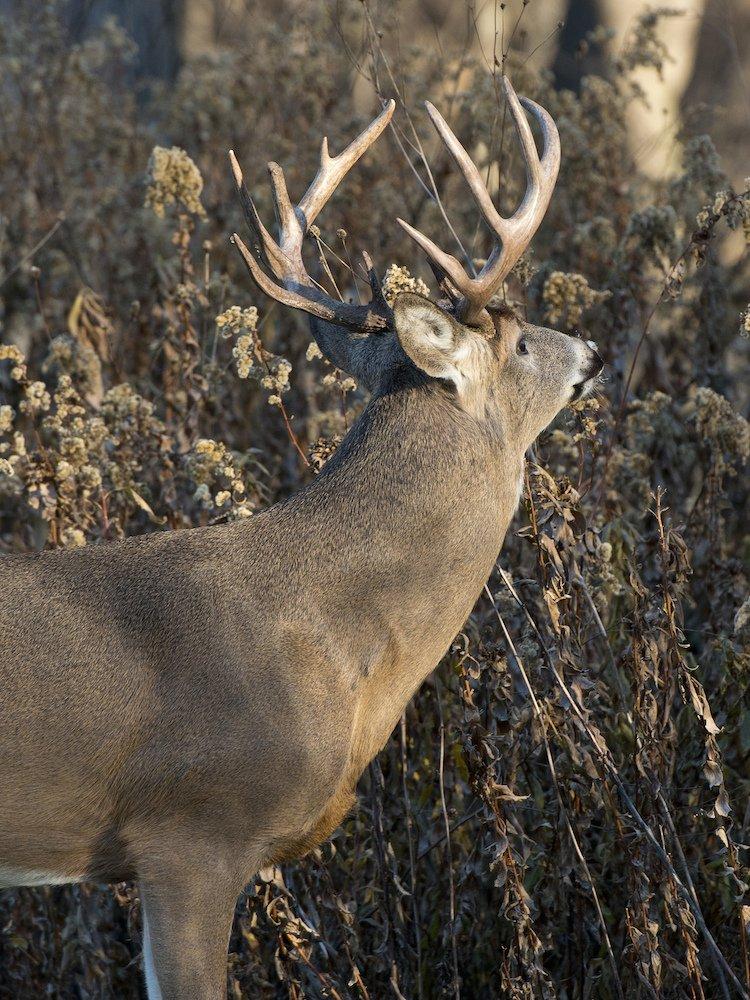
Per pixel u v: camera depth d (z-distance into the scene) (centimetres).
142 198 2600
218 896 1231
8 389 2223
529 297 1972
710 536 1655
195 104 2795
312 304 1335
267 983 1407
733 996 1382
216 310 2114
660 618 1322
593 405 1490
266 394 2078
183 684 1211
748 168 3725
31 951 1516
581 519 1360
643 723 1321
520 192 2386
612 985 1380
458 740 1460
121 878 1264
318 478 1314
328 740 1229
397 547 1262
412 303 1229
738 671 1437
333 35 2975
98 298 2170
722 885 1404
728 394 2167
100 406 1805
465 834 1477
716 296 2089
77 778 1208
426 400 1300
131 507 1661
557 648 1323
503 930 1433
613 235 2153
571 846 1347
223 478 1591
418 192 2508
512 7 3788
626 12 3662
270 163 1374
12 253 2544
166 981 1223
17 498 1831
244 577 1250
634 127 3200
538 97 2491
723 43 4275
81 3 4009
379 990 1402
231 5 3903
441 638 1301
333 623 1245
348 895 1438
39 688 1200
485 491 1306
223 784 1210
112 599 1241
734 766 1530
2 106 2816
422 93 2580
